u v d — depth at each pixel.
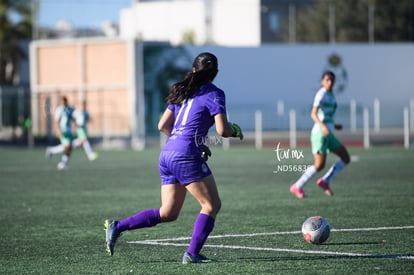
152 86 123.50
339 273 21.28
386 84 138.88
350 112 135.88
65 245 27.09
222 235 28.62
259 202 40.00
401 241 26.69
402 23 191.88
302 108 131.62
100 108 128.25
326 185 41.44
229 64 131.25
